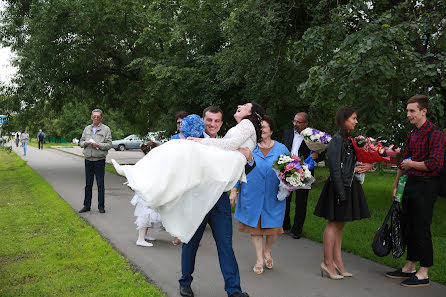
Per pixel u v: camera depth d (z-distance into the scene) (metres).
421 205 4.07
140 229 5.41
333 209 4.15
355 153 4.18
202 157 3.23
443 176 4.08
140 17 15.52
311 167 5.93
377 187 11.85
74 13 15.41
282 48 9.95
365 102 6.48
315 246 5.61
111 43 16.78
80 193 10.17
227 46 11.52
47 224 6.48
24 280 4.08
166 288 3.92
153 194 3.04
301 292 3.89
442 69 6.41
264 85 10.38
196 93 13.06
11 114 16.02
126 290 3.76
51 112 18.95
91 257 4.82
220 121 3.98
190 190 3.23
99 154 7.56
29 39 15.40
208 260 4.86
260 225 4.46
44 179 13.15
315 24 8.70
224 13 12.62
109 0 15.38
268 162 4.52
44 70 15.44
